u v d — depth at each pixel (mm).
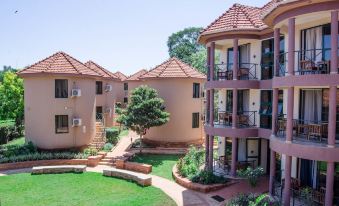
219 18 22266
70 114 28375
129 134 38188
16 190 19328
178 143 32125
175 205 16656
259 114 21438
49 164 25531
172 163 26000
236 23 20750
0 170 24297
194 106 33219
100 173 23328
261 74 21188
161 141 32219
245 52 22594
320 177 15750
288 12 14570
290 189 14781
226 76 22750
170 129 32188
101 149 29047
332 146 13430
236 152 21000
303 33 16531
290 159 14664
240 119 21938
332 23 13188
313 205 14414
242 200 15695
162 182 20984
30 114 28359
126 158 26031
